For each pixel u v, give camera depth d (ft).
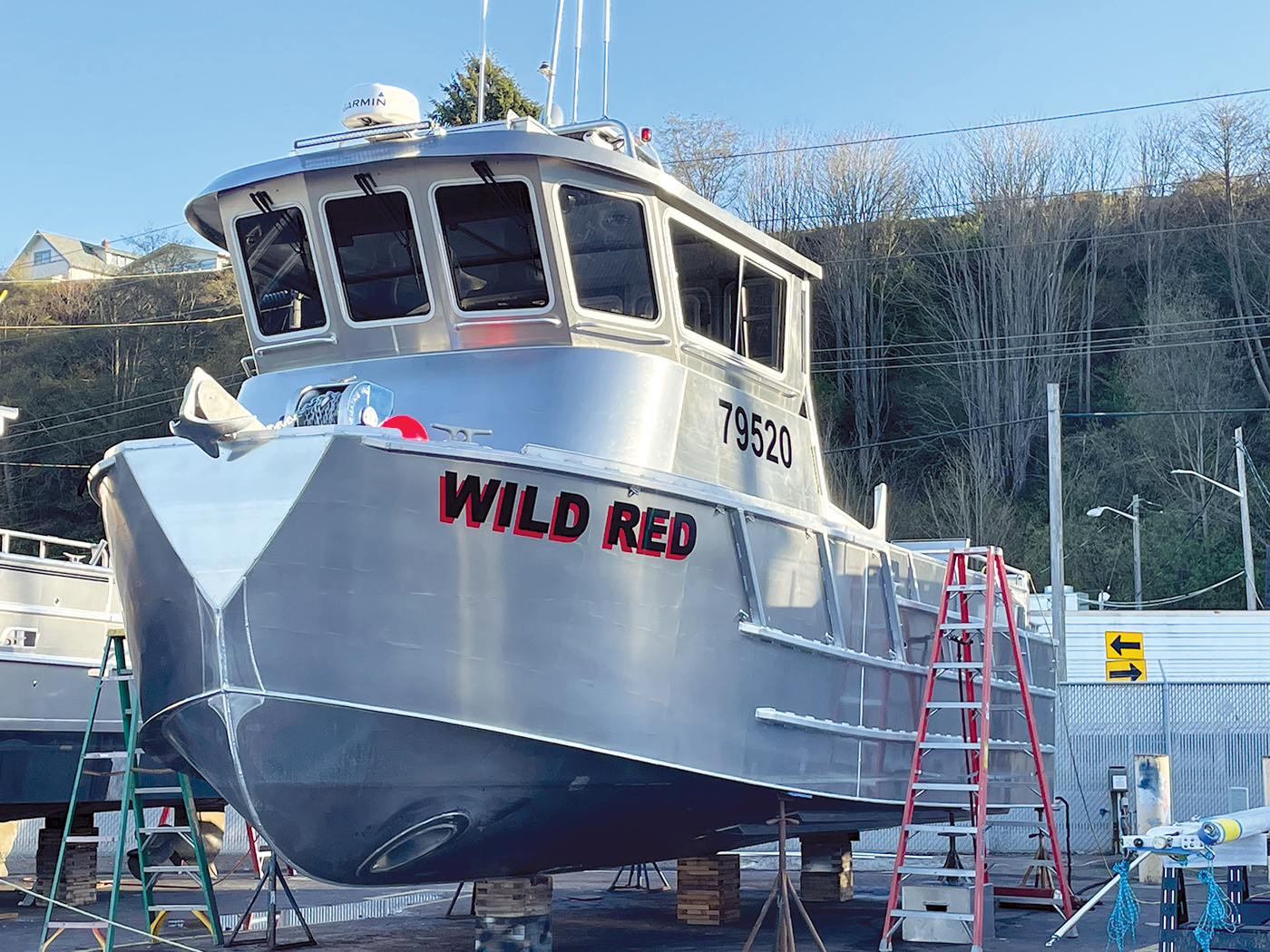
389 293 26.71
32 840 66.59
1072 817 67.77
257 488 21.65
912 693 33.53
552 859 26.37
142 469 22.65
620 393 25.70
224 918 38.86
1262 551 155.84
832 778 28.96
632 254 26.66
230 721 21.85
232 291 176.55
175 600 22.25
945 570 37.19
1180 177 197.77
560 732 23.11
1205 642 80.64
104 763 41.98
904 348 186.19
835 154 197.47
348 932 35.09
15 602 39.37
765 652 26.84
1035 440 177.17
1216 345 172.55
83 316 180.96
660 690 24.52
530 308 25.90
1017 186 192.03
